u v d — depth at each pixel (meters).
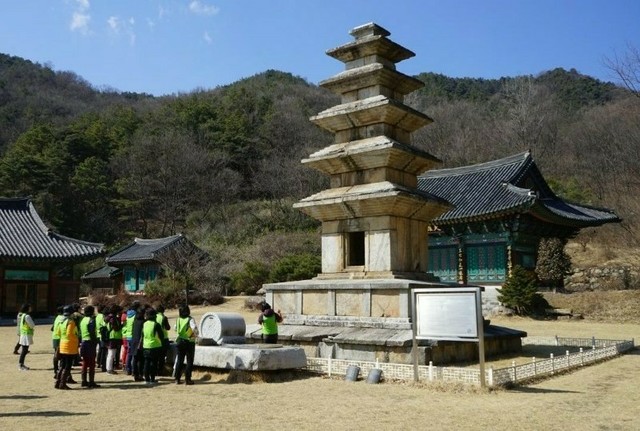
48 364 19.67
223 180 90.00
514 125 90.81
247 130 100.44
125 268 63.91
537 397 12.16
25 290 44.50
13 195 76.00
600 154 77.94
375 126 19.91
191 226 85.38
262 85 134.25
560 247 44.09
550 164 84.12
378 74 19.84
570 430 9.23
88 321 14.57
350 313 17.94
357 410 10.89
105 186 85.38
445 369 13.83
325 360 15.44
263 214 85.06
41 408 11.47
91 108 128.75
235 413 10.76
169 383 14.62
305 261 50.28
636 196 54.94
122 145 96.06
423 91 124.75
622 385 13.86
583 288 45.59
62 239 47.47
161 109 112.50
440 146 90.06
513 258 40.84
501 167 46.50
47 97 128.88
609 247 56.38
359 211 19.08
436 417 10.23
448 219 41.28
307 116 107.50
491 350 18.67
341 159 19.70
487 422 9.81
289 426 9.66
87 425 9.88
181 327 14.56
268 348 14.87
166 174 86.62
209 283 54.69
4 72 140.50
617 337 26.77
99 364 18.30
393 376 14.38
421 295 14.02
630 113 76.50
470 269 42.81
